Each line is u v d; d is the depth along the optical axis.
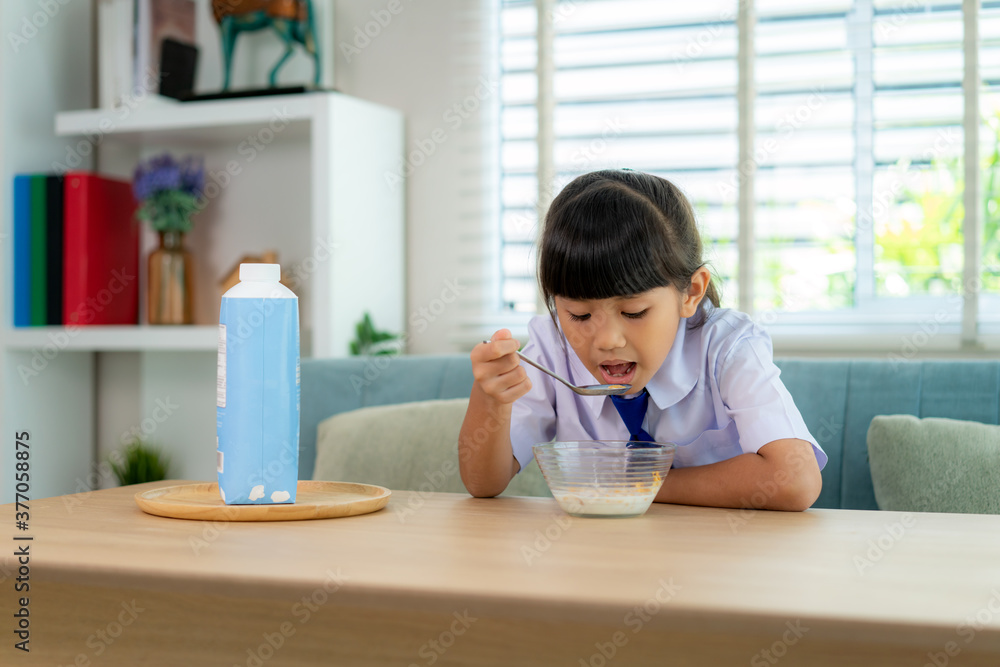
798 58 1.82
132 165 2.33
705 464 1.03
